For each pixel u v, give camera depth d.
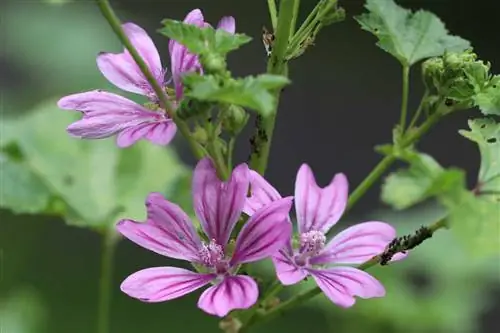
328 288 0.49
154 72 0.51
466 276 0.68
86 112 0.50
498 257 0.69
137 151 0.63
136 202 0.62
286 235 0.49
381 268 0.68
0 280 0.70
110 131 0.50
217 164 0.50
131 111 0.51
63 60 0.72
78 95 0.51
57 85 0.72
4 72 0.74
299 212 0.52
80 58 0.72
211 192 0.50
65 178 0.62
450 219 0.48
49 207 0.62
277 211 0.49
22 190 0.62
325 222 0.52
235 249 0.50
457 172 0.48
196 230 0.50
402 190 0.49
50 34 0.73
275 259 0.50
